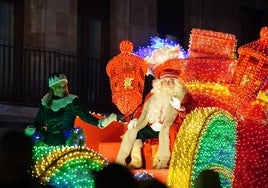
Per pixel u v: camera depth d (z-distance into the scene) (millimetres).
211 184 7812
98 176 6711
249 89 11039
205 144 10125
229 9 25328
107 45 22031
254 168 10984
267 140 11023
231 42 11883
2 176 6293
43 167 9672
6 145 6293
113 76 12477
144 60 12391
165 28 23578
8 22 19750
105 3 22062
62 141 11289
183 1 24094
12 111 19062
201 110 10336
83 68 20938
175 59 11797
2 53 19531
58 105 11258
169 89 11703
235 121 10664
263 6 26656
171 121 11531
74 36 20734
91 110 20844
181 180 9992
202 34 11883
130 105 12391
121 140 13195
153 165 11484
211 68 11445
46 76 19719
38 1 19953
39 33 19891
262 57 11039
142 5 22766
